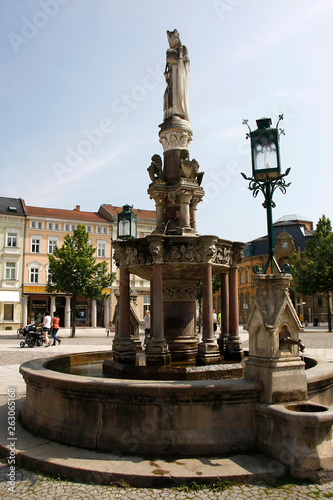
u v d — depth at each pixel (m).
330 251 34.44
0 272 47.41
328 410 4.43
